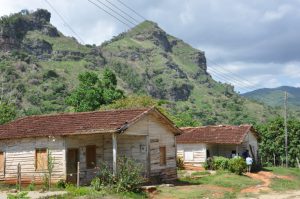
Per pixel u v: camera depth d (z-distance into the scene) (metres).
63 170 29.31
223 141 47.53
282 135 65.81
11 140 31.47
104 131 28.55
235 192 31.25
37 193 26.17
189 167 48.69
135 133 30.61
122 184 26.11
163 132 34.56
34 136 30.19
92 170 31.34
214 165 46.00
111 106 60.81
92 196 23.73
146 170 31.69
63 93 182.12
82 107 65.44
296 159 64.62
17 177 30.62
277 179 42.28
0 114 60.38
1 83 176.25
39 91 178.62
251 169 46.81
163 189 29.34
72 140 30.19
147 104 62.41
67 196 23.64
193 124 83.12
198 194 28.06
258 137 53.97
